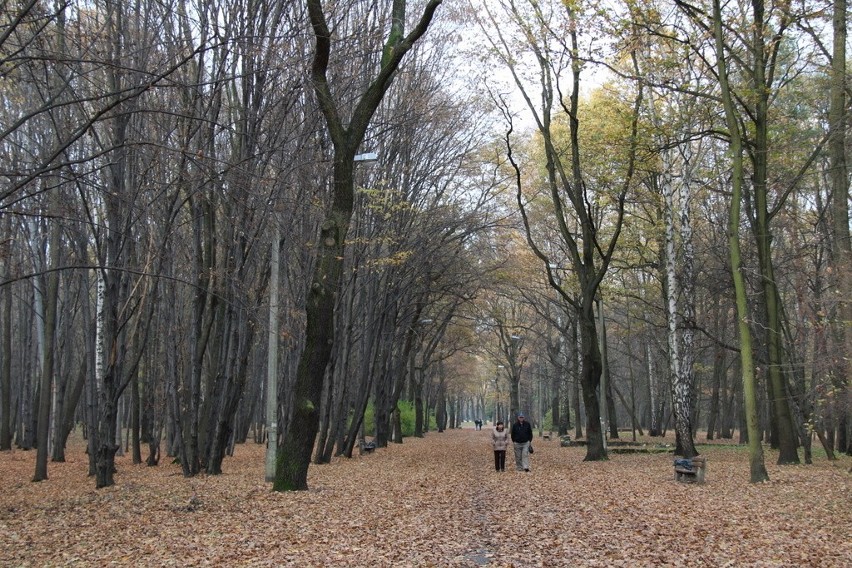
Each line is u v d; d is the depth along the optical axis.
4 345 37.53
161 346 33.44
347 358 30.33
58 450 31.72
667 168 26.62
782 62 23.16
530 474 22.33
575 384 46.47
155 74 13.24
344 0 23.39
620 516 12.93
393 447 43.84
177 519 13.04
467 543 10.71
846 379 20.92
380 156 28.27
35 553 10.38
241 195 19.56
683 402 26.39
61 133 18.39
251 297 24.05
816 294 24.95
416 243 30.44
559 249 38.47
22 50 12.26
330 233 17.17
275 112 22.05
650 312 39.00
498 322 42.97
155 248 22.12
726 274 32.25
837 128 19.39
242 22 19.19
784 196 21.50
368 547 10.29
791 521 11.94
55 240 23.50
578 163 27.09
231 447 35.59
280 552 9.93
